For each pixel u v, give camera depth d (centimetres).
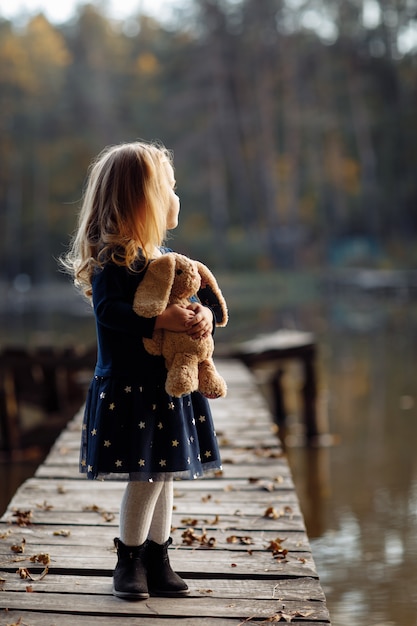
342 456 798
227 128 4969
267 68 4909
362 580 479
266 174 4862
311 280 4106
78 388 1013
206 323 294
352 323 2123
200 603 304
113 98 5169
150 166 293
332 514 611
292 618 291
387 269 4203
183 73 5169
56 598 307
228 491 453
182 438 293
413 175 4834
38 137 5034
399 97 5053
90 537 371
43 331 2134
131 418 290
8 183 5019
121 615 294
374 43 5119
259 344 988
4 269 4981
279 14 4941
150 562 313
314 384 914
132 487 308
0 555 347
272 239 4697
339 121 5028
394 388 1140
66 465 518
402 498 646
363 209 4812
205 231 4953
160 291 286
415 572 491
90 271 297
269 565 340
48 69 5025
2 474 787
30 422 1066
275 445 570
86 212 300
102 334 297
